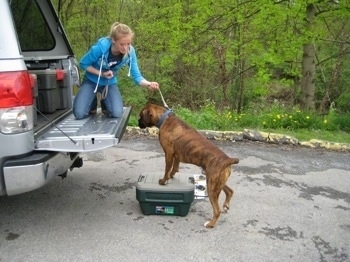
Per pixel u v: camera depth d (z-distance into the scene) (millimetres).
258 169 4988
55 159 2891
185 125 3486
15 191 2668
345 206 3908
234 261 2850
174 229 3311
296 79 11719
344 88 13508
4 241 3049
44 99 3658
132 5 13133
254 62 9289
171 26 10242
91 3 11883
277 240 3178
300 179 4676
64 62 4199
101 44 3537
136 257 2859
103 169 4844
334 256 2971
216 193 3258
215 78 14055
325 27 10438
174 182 3572
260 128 7273
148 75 13406
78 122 3537
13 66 2566
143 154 5504
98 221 3422
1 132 2551
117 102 3828
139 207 3742
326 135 6797
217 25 10172
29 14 3967
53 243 3033
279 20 8672
